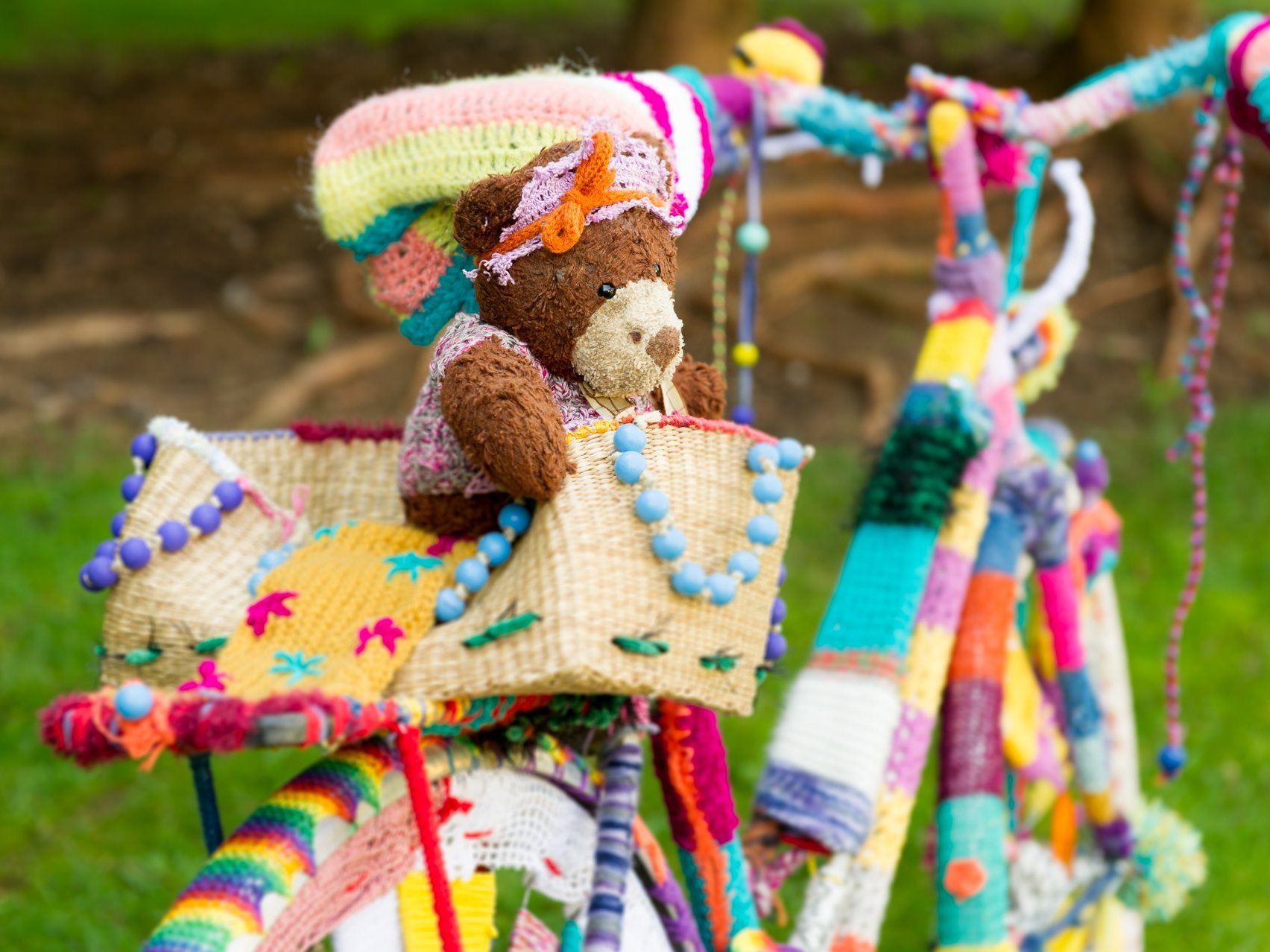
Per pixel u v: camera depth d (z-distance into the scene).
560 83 1.88
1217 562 5.04
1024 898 2.60
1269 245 7.79
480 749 1.81
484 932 1.81
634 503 1.66
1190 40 2.39
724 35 7.40
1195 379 2.54
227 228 7.94
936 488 2.33
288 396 6.27
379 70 10.32
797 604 4.63
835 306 7.32
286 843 1.62
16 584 4.53
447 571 1.74
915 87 2.46
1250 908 3.36
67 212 8.12
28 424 5.99
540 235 1.66
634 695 1.66
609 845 1.85
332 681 1.58
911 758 2.30
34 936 3.13
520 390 1.64
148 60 10.90
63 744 1.49
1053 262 7.51
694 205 1.99
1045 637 2.63
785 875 2.30
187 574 1.83
